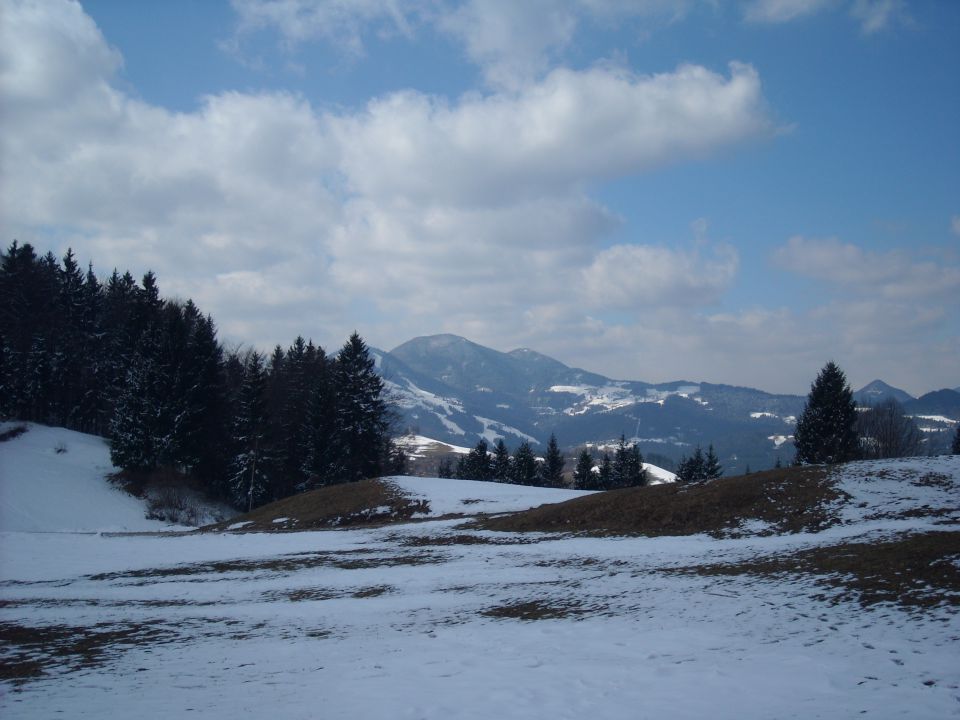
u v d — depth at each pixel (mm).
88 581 23969
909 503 27844
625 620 15320
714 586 18031
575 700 9719
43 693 10820
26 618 17875
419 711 9383
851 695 9352
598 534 30219
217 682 11430
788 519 28594
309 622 17016
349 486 46719
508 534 31672
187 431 60438
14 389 66938
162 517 53125
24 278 75438
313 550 30328
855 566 17891
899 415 77000
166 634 15836
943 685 9594
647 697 9703
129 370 64438
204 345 65938
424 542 31156
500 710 9336
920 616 13453
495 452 92812
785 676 10398
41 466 55625
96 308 81125
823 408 60344
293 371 75875
